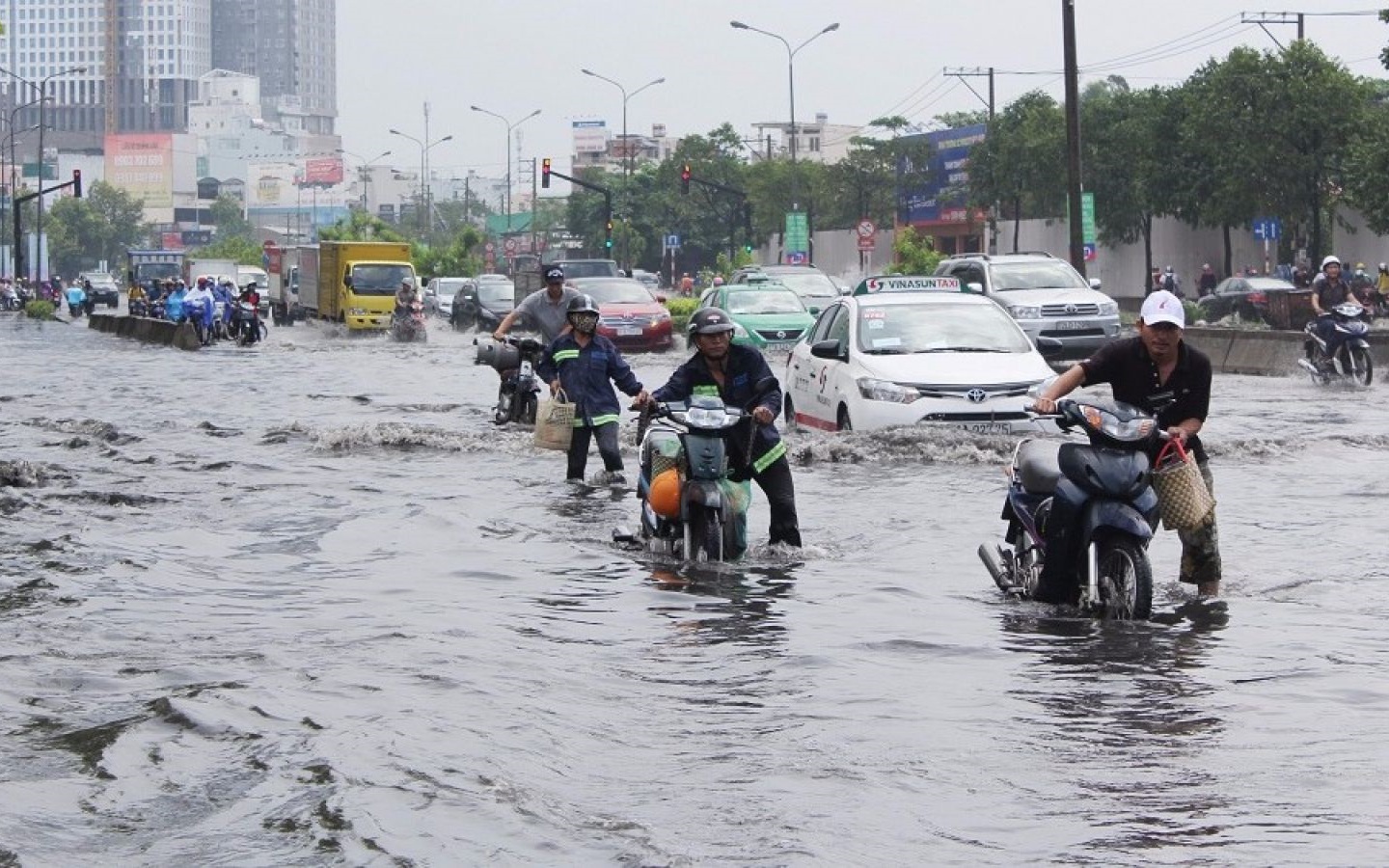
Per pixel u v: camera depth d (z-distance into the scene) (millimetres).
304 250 65625
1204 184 66500
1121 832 5734
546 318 19953
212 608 9891
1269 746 6848
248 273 86375
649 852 5371
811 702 7617
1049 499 10117
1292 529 12719
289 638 8938
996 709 7492
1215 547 10195
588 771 6461
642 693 7766
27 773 6336
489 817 5695
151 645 8766
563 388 16031
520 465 17562
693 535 11656
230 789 6062
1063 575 9867
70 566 11273
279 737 6766
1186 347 10000
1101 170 74875
